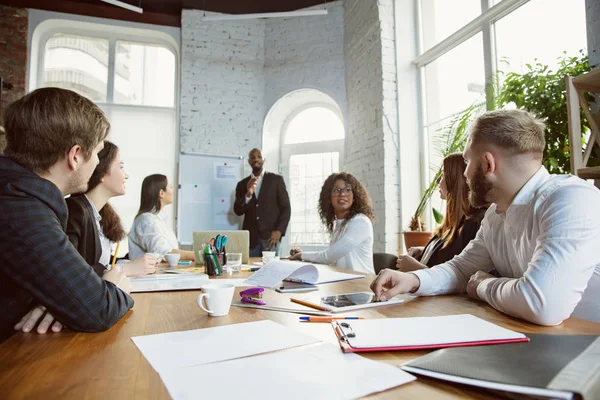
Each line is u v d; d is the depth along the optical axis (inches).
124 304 31.4
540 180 38.3
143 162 176.2
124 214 172.6
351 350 22.5
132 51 183.5
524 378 17.0
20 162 32.0
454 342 23.2
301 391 17.2
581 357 19.6
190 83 174.2
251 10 181.2
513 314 31.6
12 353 23.4
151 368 20.6
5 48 159.0
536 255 32.9
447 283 42.8
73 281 28.0
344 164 168.1
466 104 121.9
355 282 52.6
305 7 179.2
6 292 30.6
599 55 74.2
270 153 188.2
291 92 178.1
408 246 121.8
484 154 39.5
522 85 88.9
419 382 18.5
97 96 176.9
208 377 18.9
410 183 141.2
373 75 147.0
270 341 24.9
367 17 150.7
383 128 140.1
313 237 184.1
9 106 32.5
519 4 102.5
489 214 45.6
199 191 169.9
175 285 48.7
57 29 174.1
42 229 28.4
